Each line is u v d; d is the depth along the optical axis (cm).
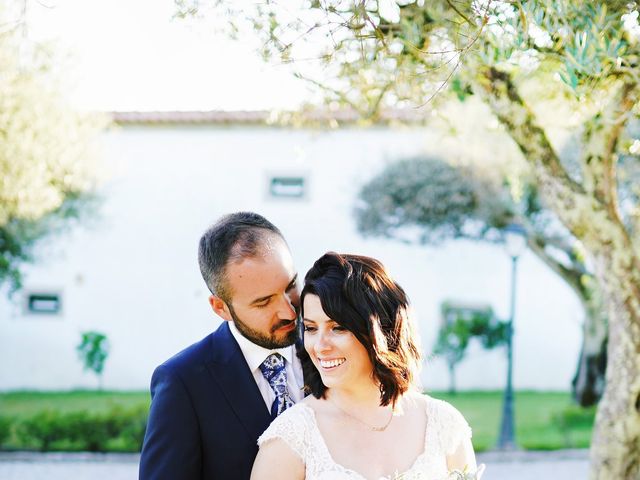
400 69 272
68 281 1271
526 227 1130
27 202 787
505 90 286
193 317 1269
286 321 208
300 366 229
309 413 201
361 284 197
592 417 1056
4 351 1268
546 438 986
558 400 1189
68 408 1106
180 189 1280
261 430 211
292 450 195
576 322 1267
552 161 303
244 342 217
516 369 1266
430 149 1030
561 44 208
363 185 1226
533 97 322
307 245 1264
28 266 1270
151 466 202
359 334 195
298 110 384
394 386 199
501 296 1263
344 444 197
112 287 1277
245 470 208
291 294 212
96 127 923
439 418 212
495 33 220
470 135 827
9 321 1272
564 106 329
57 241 1266
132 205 1280
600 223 302
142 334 1272
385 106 344
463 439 215
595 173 299
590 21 194
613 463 332
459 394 1241
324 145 1253
